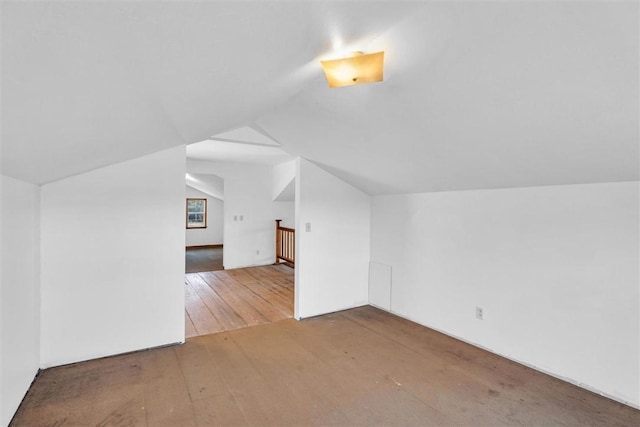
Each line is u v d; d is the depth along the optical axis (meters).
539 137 2.08
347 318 4.03
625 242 2.30
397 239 4.09
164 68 1.22
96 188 2.92
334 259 4.21
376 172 3.59
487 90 1.84
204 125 2.73
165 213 3.22
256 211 7.09
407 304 3.98
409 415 2.21
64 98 1.13
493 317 3.11
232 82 1.73
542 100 1.77
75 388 2.48
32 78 0.90
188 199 9.77
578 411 2.25
